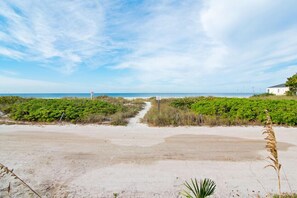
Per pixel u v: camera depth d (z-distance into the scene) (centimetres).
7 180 358
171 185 349
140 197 311
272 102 1369
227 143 613
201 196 241
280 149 552
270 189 334
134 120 1084
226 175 388
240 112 1029
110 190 331
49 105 1266
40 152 517
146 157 488
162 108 1423
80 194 317
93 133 752
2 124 929
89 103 1432
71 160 464
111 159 473
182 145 591
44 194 314
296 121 903
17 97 2058
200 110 1231
